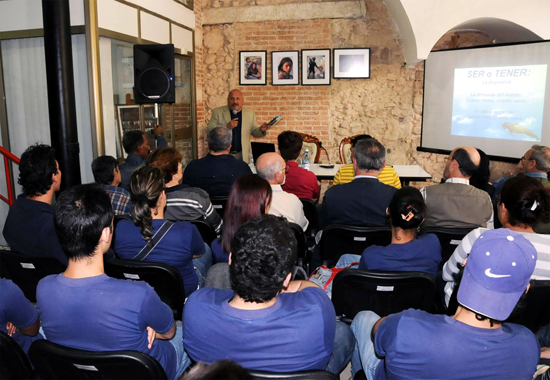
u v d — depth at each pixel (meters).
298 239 2.60
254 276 1.18
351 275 1.81
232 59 6.89
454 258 1.90
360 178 2.72
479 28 6.40
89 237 1.35
